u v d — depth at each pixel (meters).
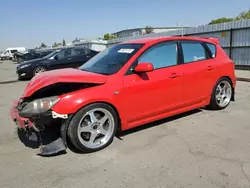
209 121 4.43
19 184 2.69
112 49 4.40
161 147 3.44
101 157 3.23
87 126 3.32
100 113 3.45
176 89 4.12
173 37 4.27
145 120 3.87
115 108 3.48
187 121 4.46
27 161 3.20
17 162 3.19
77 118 3.16
